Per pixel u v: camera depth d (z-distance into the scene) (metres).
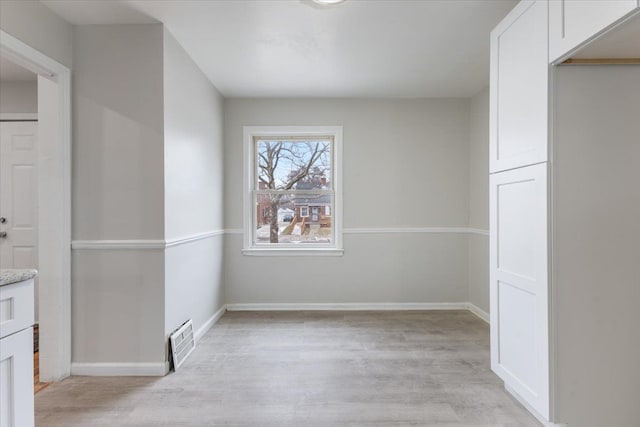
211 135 3.84
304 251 4.39
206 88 3.66
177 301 2.89
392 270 4.43
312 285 4.41
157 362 2.63
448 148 4.41
